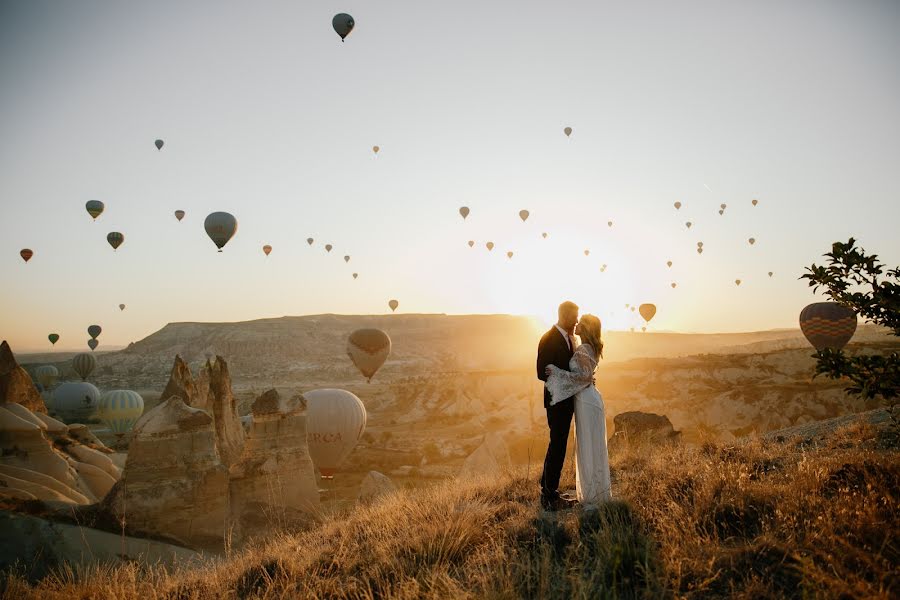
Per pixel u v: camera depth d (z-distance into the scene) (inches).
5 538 636.1
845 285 236.1
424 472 2253.9
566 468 351.9
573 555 179.6
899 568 145.3
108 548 723.4
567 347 256.4
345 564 204.5
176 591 215.0
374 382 6624.0
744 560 161.5
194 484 932.0
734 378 3184.1
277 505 989.8
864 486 202.2
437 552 196.1
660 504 211.9
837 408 2514.8
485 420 3206.2
